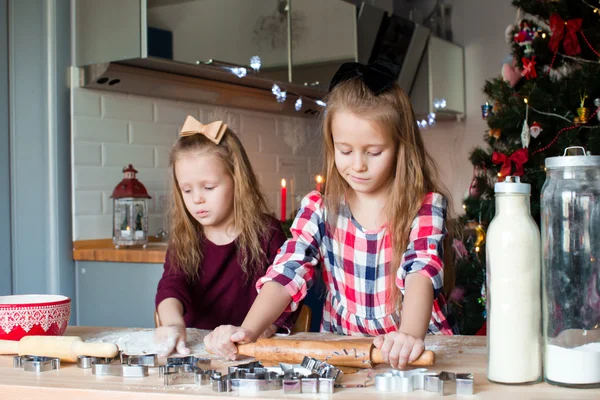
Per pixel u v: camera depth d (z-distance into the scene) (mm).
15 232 2484
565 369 753
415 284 1080
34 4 2484
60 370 890
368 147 1161
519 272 768
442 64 4066
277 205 3412
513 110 2299
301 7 2951
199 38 2486
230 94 2967
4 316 1055
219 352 965
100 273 2445
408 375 778
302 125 3596
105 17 2418
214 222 1538
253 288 1582
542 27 2438
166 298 1492
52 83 2457
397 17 3582
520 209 790
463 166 4332
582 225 760
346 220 1337
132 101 2699
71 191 2498
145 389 769
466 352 981
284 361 905
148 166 2754
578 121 2205
